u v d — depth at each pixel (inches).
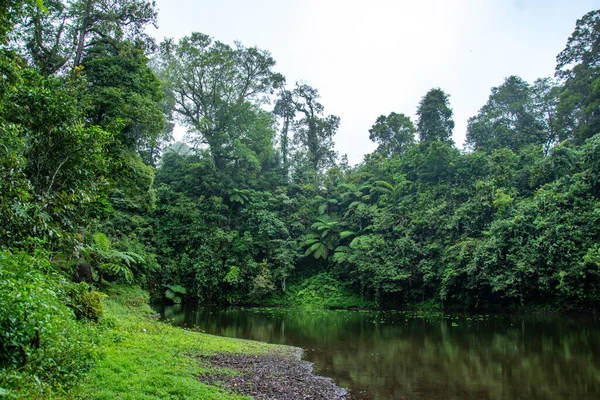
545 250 693.3
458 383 298.8
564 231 680.4
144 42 639.1
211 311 843.4
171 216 1074.1
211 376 267.9
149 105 564.4
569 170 808.3
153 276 943.0
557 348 421.4
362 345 458.9
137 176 578.2
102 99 501.0
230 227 1108.5
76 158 292.5
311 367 348.8
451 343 462.6
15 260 181.0
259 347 421.4
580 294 646.5
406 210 985.5
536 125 1184.2
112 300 547.8
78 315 310.0
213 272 999.6
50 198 266.7
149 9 616.7
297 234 1127.6
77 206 306.3
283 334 548.4
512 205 810.2
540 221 709.9
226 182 1176.2
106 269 591.8
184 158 1279.5
